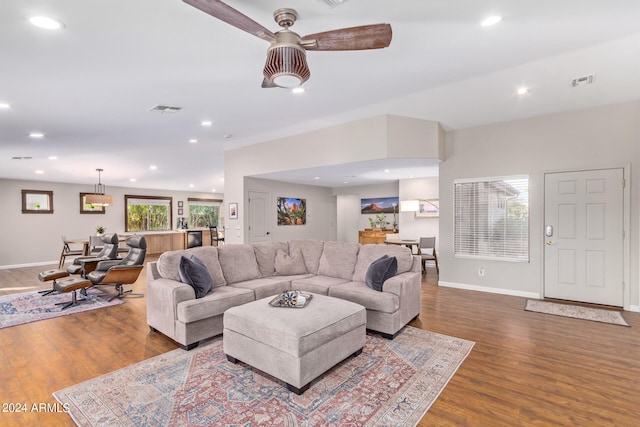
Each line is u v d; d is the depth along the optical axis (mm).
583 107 4328
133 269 4977
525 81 3518
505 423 1941
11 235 8688
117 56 2730
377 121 4684
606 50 2857
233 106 4137
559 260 4562
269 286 3801
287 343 2295
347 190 9617
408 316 3545
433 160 5094
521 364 2680
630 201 4105
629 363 2686
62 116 4145
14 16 2109
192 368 2648
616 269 4191
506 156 4926
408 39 2633
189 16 2184
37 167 7426
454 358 2793
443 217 5477
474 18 2346
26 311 4250
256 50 2699
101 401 2186
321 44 2146
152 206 11812
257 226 7051
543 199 4656
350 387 2350
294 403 2156
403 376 2498
